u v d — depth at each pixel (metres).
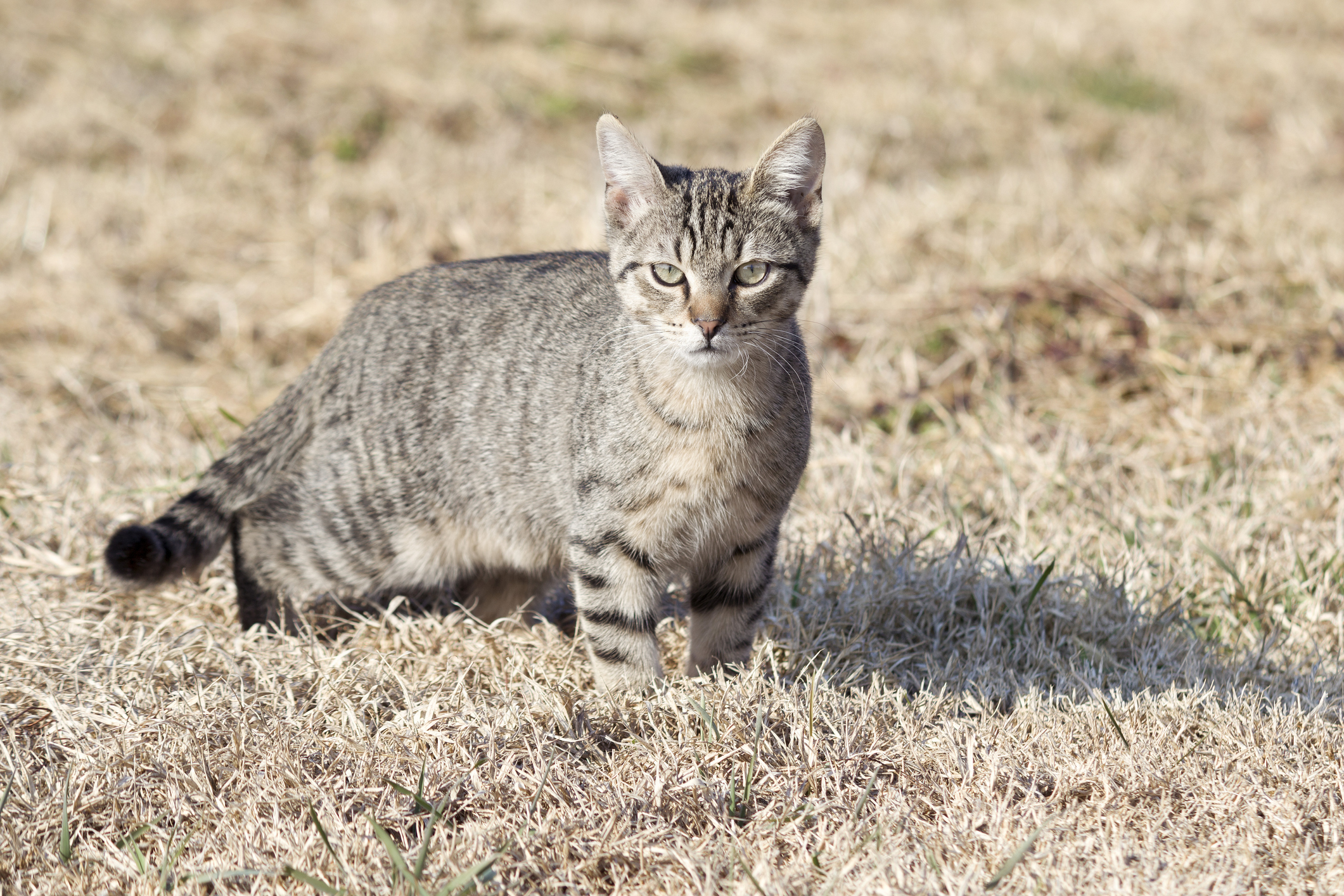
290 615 5.91
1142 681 5.30
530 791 4.32
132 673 5.04
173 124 12.70
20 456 7.20
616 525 5.11
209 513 5.77
